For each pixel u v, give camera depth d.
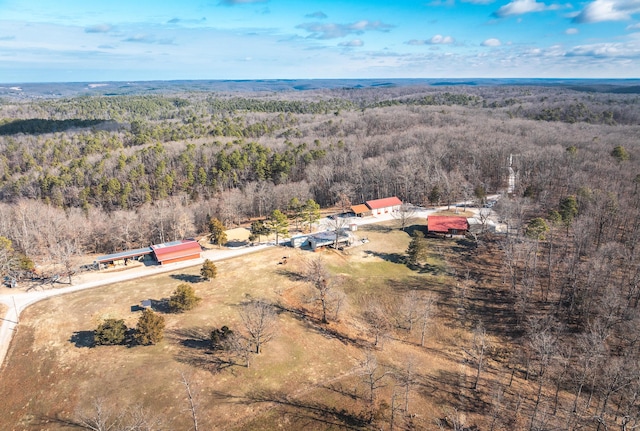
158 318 73.19
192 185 175.50
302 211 131.00
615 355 71.31
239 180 182.00
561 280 92.31
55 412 58.47
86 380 64.00
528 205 127.38
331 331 81.38
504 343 79.06
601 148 168.38
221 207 144.62
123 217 132.75
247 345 70.62
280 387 64.88
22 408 59.53
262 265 105.44
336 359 72.94
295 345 75.44
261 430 56.94
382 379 68.44
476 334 80.06
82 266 108.38
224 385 64.12
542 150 162.25
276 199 153.75
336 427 58.56
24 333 76.25
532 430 56.97
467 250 111.38
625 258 90.88
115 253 114.56
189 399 59.72
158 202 149.88
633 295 82.81
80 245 123.81
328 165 180.62
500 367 73.25
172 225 131.62
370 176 165.62
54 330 76.94
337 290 92.88
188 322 79.88
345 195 148.88
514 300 89.38
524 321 83.06
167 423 56.72
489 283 96.06
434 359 75.38
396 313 88.25
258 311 74.38
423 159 167.25
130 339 74.38
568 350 75.19
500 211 125.00
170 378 64.62
